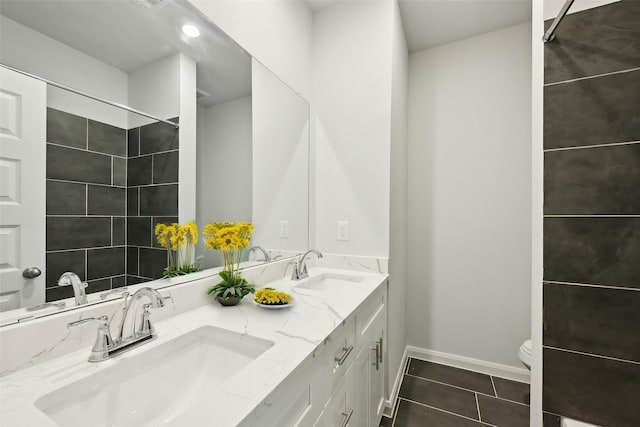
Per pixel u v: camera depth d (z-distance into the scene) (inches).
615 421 39.5
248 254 55.2
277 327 35.9
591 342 40.8
